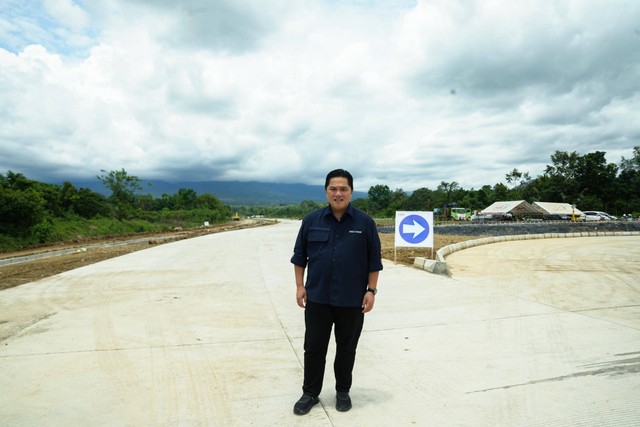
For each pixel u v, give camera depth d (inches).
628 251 590.2
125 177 2303.2
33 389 132.1
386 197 3649.1
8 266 493.4
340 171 115.3
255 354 165.3
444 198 3280.0
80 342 178.7
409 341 179.2
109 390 131.5
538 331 191.3
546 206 2539.4
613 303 247.9
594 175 3339.1
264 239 873.5
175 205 3565.5
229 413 116.5
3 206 909.2
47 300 260.8
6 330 196.1
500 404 120.6
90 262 472.1
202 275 363.3
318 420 112.3
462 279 335.3
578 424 108.7
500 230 1261.1
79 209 1461.6
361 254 116.3
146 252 579.5
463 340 179.3
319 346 116.8
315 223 118.5
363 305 117.9
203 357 161.5
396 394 128.4
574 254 546.9
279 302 257.0
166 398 126.0
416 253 519.8
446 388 132.1
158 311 233.3
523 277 346.6
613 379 137.0
